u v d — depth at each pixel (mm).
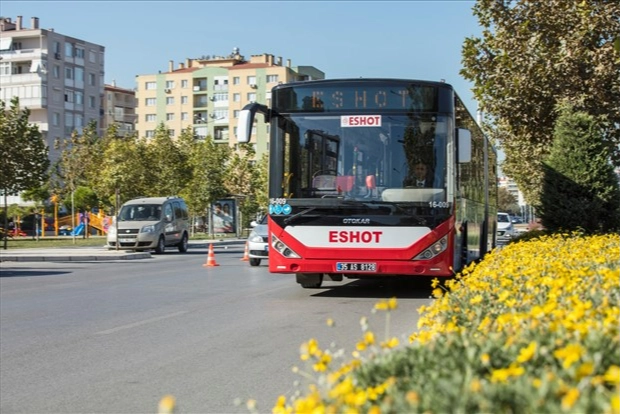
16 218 64312
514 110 22141
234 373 7969
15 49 97625
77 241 48594
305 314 12430
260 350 9250
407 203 13742
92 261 29109
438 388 3236
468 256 16609
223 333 10586
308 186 13992
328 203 13891
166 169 55812
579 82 21312
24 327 11359
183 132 65562
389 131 13891
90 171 61781
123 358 8859
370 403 3607
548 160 21422
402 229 13719
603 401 2973
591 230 20859
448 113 13875
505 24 21328
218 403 6770
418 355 4027
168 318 12203
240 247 43438
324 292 16016
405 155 13828
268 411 6488
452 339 4344
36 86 95500
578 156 21047
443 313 5941
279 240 14039
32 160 36781
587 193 20953
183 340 10047
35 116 97000
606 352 3742
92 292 16641
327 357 4168
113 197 48750
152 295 15852
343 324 11234
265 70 120812
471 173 17453
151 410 6586
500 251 13266
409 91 13914
